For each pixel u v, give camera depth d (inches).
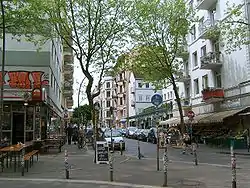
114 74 984.9
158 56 1393.9
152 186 457.1
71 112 3265.3
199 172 596.1
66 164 538.3
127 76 3900.1
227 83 1392.7
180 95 1968.5
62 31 901.2
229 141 1194.6
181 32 1379.2
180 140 1422.2
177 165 713.0
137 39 1332.4
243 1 1228.5
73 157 892.0
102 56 929.5
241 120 1278.3
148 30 1364.4
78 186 462.9
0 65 1139.3
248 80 1230.3
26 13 790.5
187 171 610.5
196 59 1744.6
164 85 1462.8
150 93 3577.8
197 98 1706.4
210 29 1321.4
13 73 1003.9
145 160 826.2
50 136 1306.6
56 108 1620.3
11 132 1061.8
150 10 1338.6
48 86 1154.7
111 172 509.0
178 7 1374.3
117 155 991.0
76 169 645.3
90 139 1649.9
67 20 885.8
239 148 1160.8
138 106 3535.9
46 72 1166.3
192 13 1446.9
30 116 1088.2
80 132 1365.7
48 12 888.9
